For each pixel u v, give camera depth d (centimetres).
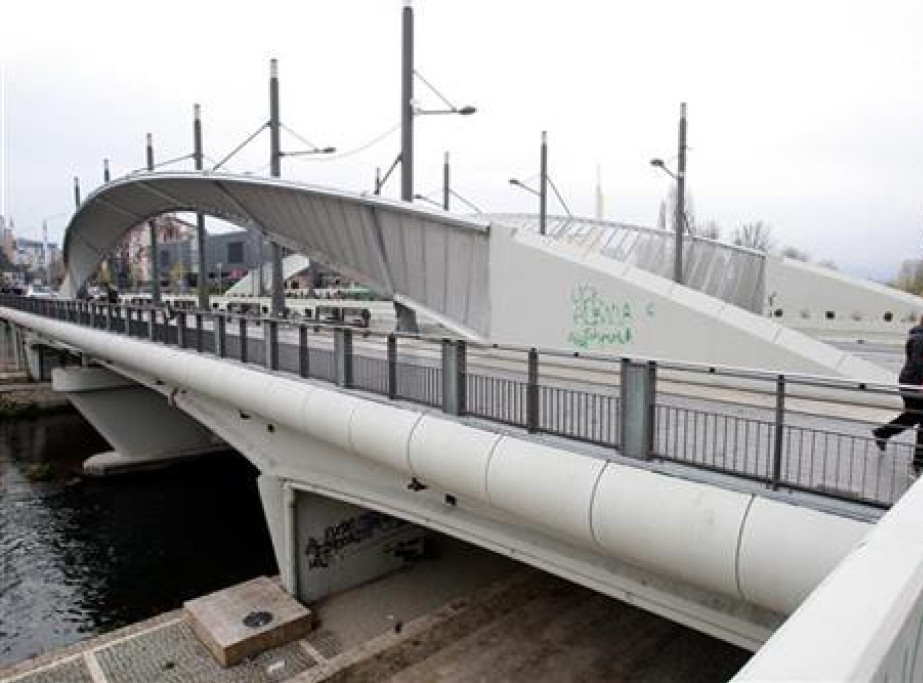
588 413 770
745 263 3328
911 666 173
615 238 3825
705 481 635
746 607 665
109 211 4003
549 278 1418
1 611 1747
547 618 1290
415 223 1727
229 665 1212
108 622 1692
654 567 666
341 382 1157
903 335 2505
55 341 3462
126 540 2195
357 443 1043
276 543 1477
